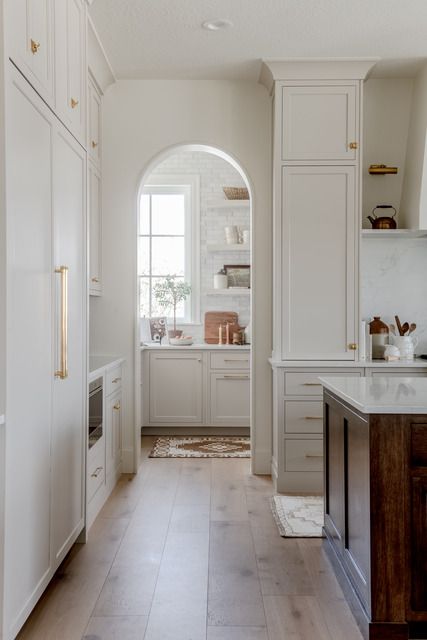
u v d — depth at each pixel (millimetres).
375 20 3492
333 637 2135
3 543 1852
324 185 4070
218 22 3502
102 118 4375
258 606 2363
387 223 4215
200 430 5887
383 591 2068
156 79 4363
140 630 2172
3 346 1856
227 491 3963
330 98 4055
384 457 2094
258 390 4383
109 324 4402
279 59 3967
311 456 3980
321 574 2672
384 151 4395
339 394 2467
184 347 5762
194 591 2490
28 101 2137
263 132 4375
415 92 4270
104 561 2797
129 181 4391
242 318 6383
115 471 4102
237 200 6199
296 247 4086
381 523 2082
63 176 2645
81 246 2984
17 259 2010
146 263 6500
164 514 3484
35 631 2162
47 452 2387
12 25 1938
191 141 4375
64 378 2568
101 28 3570
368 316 4504
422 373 3977
